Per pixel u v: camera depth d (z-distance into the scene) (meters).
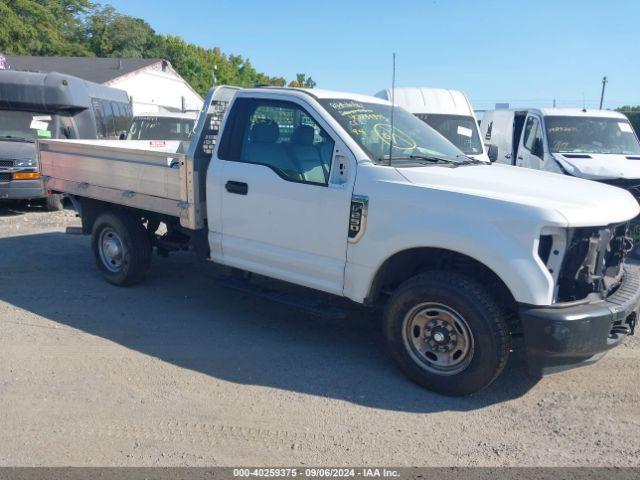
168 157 5.72
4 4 33.66
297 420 3.95
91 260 7.95
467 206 4.09
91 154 6.66
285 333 5.53
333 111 4.95
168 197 5.81
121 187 6.35
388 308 4.53
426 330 4.39
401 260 4.57
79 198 7.18
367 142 4.82
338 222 4.67
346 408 4.13
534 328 3.89
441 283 4.21
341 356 5.03
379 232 4.45
